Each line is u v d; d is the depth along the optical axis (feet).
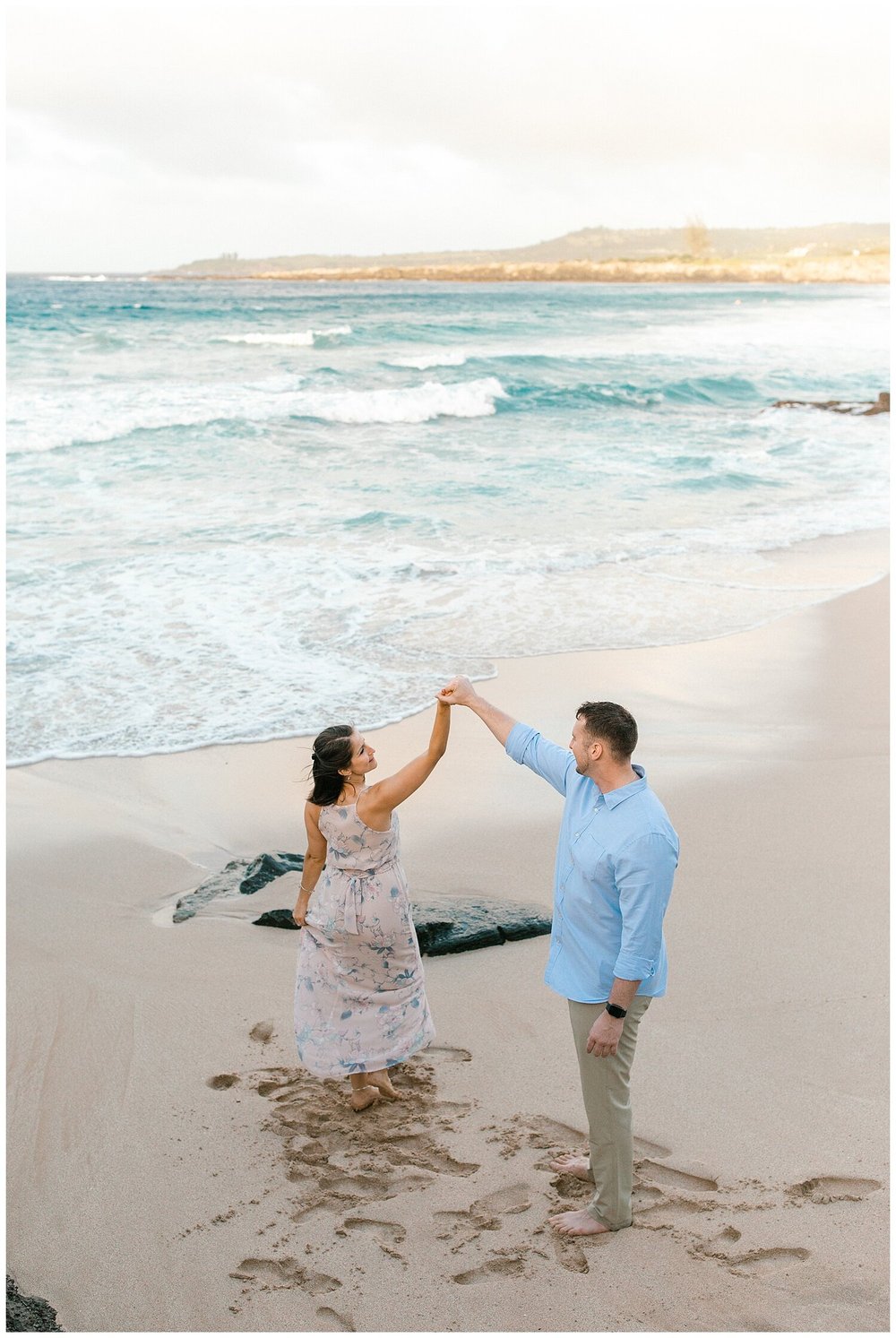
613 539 42.29
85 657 28.94
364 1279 9.57
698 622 32.81
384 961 11.95
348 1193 10.75
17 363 91.50
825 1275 9.41
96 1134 11.71
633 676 28.25
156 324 132.87
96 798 21.58
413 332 131.13
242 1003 14.39
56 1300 9.37
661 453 61.82
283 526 42.70
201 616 32.27
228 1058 13.15
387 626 31.60
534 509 46.85
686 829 19.62
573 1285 9.41
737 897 17.08
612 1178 9.91
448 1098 12.34
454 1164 11.14
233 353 104.68
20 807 21.15
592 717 9.62
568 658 29.43
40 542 39.88
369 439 63.46
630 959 9.29
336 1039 11.97
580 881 9.74
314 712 25.62
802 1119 11.69
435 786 21.84
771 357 120.57
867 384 103.60
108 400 69.00
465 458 58.39
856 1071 12.59
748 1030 13.48
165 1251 9.97
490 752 23.65
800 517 46.78
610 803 9.58
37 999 14.33
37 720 25.16
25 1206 10.57
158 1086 12.57
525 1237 10.05
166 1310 9.27
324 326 135.64
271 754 23.58
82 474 52.01
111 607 32.91
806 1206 10.33
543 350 119.96
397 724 25.00
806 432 72.59
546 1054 13.20
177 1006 14.25
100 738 24.23
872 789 21.48
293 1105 12.25
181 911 16.92
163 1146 11.50
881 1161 10.96
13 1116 11.97
